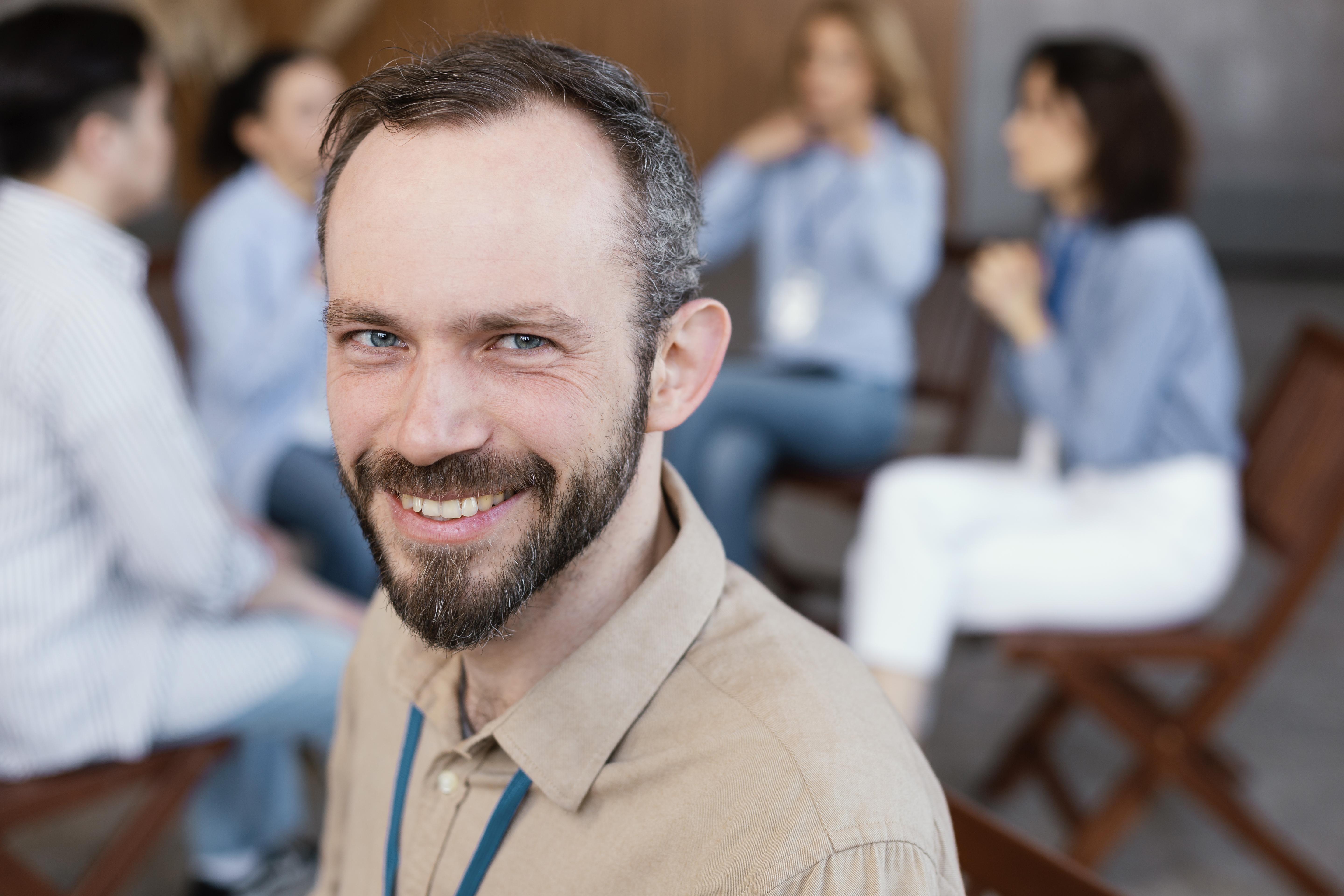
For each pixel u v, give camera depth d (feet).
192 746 6.19
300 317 8.82
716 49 25.64
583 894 2.64
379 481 2.47
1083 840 7.85
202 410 9.14
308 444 9.19
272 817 7.44
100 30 6.04
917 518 7.92
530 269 2.26
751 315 21.75
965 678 10.73
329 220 2.42
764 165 10.79
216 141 9.39
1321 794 8.93
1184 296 7.63
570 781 2.67
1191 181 8.07
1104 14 26.18
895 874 2.39
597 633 2.72
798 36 10.36
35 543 5.57
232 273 9.03
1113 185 7.81
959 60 25.64
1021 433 16.78
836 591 11.37
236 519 7.54
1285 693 10.42
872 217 10.05
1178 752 7.64
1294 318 23.16
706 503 9.52
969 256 10.80
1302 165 27.02
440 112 2.27
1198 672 10.83
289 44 24.40
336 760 3.72
